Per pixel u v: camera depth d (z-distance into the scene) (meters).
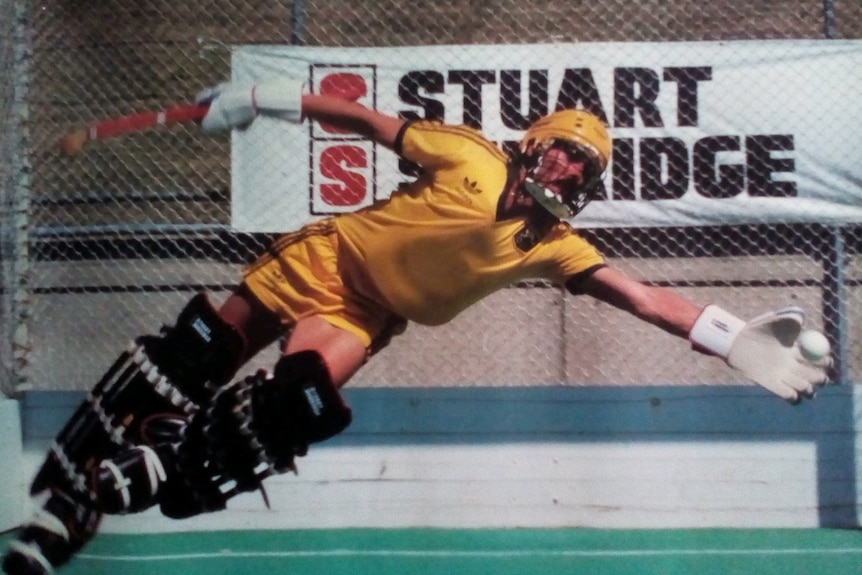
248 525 4.73
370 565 4.21
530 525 4.70
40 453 4.73
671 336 4.88
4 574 3.45
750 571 4.12
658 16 5.04
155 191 5.05
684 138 4.64
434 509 4.71
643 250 4.90
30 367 4.95
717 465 4.73
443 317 3.88
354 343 3.70
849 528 4.70
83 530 3.45
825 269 4.88
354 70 4.66
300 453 3.38
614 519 4.71
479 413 4.75
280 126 4.65
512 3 5.04
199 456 3.29
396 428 4.75
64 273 5.00
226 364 3.44
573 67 4.64
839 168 4.63
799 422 4.74
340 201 4.64
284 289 3.74
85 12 5.16
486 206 3.75
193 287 4.96
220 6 5.13
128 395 3.37
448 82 4.64
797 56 4.65
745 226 4.90
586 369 4.89
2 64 4.77
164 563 4.24
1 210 4.78
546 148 3.80
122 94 5.12
